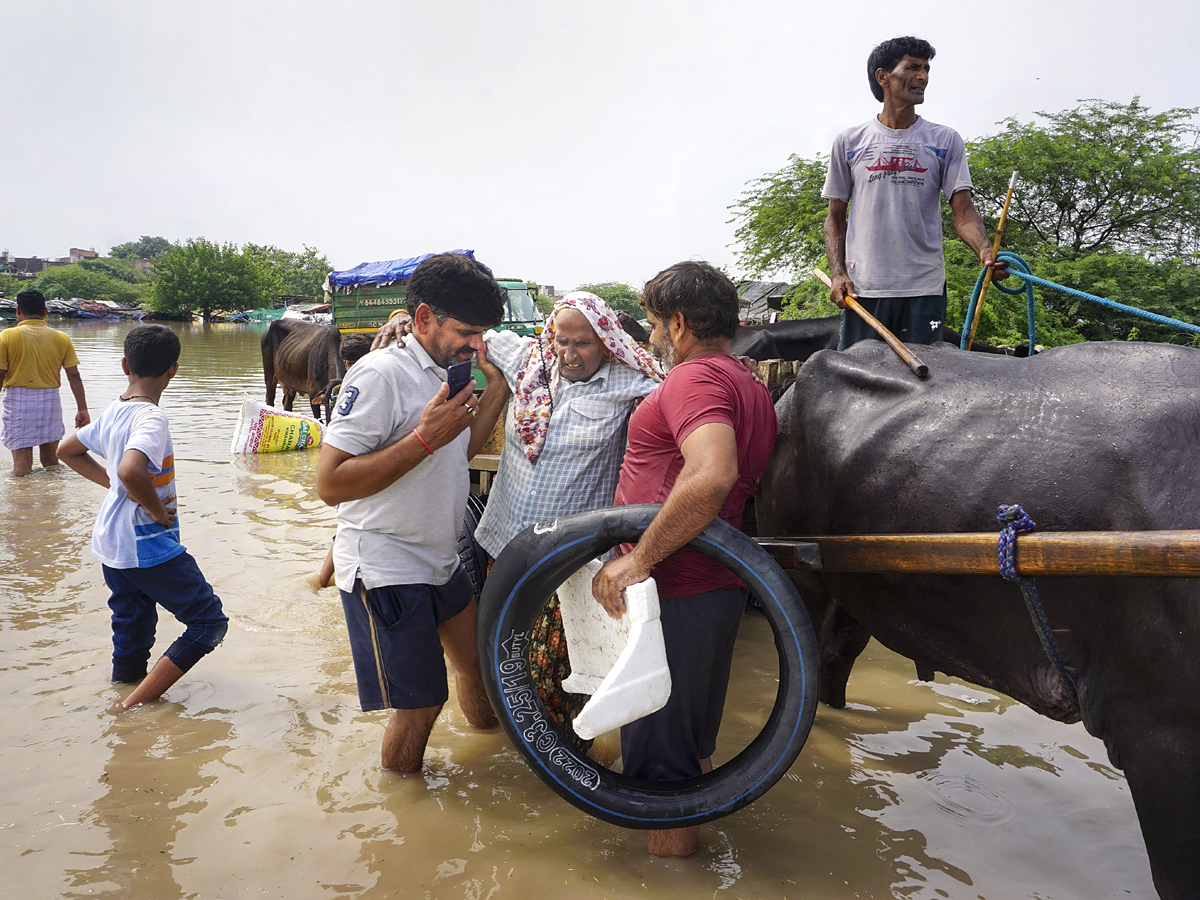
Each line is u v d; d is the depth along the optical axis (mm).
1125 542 1862
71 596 5066
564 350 2902
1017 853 2801
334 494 2828
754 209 19594
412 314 3018
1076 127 18125
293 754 3355
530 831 2873
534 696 2627
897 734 3598
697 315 2514
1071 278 14867
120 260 141500
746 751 2596
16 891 2502
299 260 109688
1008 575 2062
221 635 3875
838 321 6070
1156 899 2572
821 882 2631
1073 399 2295
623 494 2648
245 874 2611
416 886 2570
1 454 9656
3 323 62312
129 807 2961
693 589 2525
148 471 3619
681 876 2637
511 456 3068
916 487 2477
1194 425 2086
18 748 3359
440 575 3100
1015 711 3832
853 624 3600
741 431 2471
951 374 2617
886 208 4016
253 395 16156
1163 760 2061
